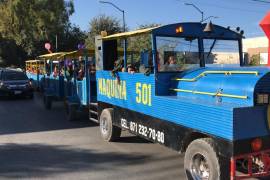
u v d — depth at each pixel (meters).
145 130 8.34
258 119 5.91
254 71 6.12
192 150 6.55
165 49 8.06
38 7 48.19
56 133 11.87
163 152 9.33
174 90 7.76
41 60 24.02
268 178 7.17
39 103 20.52
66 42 52.06
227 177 6.00
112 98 10.02
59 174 7.79
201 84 7.02
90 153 9.35
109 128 10.33
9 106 19.16
